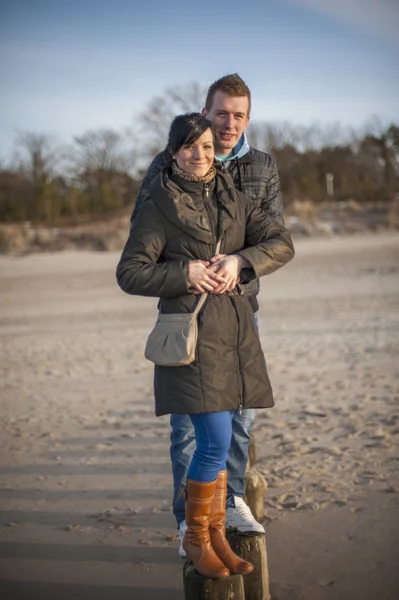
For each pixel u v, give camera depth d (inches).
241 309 134.9
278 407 306.3
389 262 995.3
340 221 1722.4
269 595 146.6
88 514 200.2
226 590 127.6
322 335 491.5
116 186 3058.6
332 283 798.5
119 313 652.1
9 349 496.7
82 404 334.0
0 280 990.4
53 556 175.9
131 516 197.8
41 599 156.2
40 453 259.0
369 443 249.0
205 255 134.3
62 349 489.7
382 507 193.5
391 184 2888.8
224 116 156.0
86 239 1470.2
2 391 368.5
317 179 3110.2
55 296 800.3
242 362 133.4
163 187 133.1
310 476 219.1
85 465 243.3
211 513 134.9
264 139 3120.1
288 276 884.6
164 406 131.4
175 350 127.5
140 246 132.8
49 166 3041.3
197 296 132.7
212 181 137.6
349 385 343.0
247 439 160.7
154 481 224.7
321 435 261.7
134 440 271.1
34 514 201.8
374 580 157.6
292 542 176.1
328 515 190.1
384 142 3287.4
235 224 137.1
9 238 1472.7
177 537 183.6
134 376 394.3
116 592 158.7
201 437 132.1
